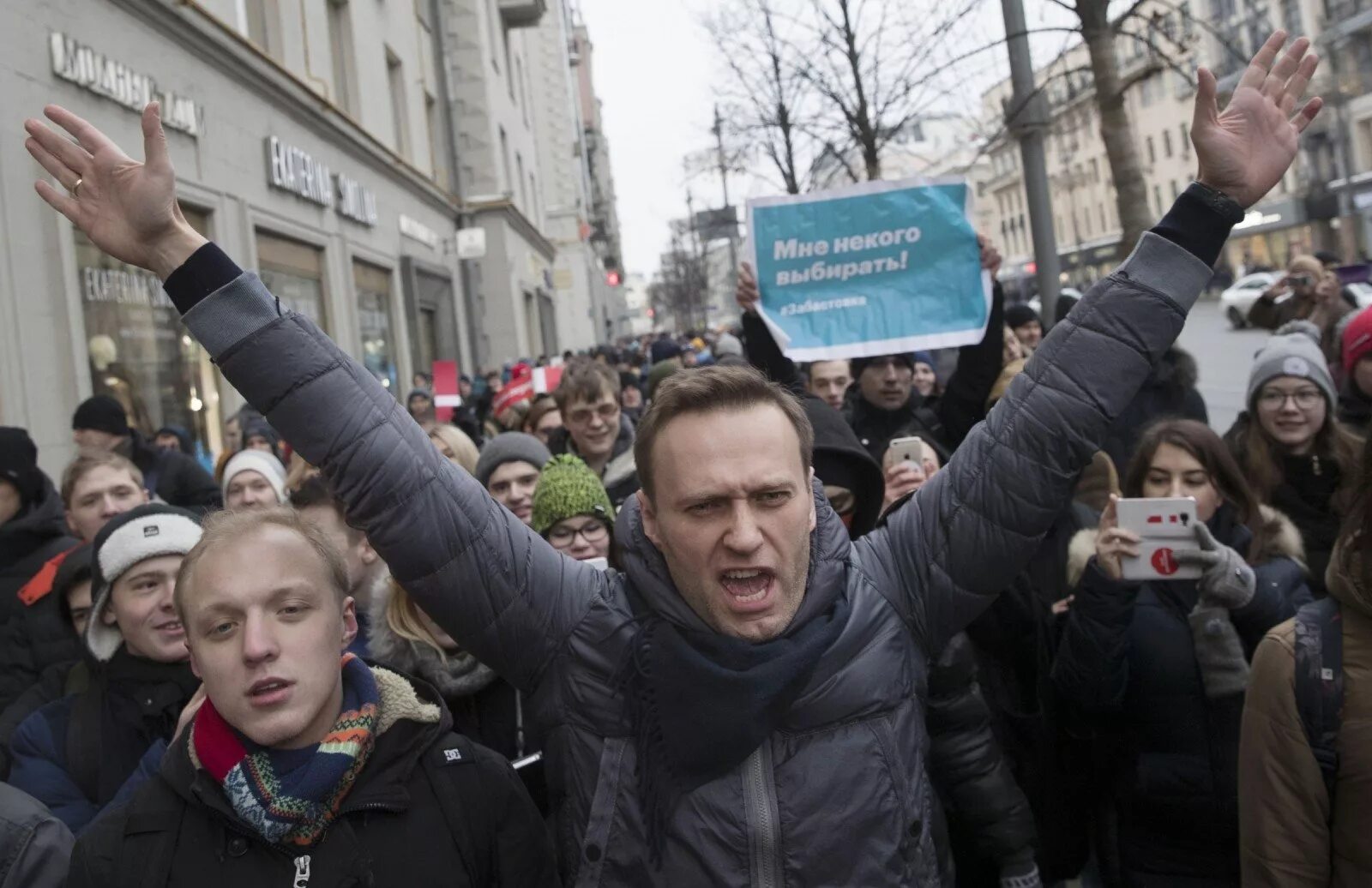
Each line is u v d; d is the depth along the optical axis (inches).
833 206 167.6
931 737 105.7
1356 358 188.2
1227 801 108.0
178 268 71.6
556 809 78.0
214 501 255.4
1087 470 166.2
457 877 76.4
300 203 508.1
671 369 290.5
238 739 75.2
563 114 1883.6
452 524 72.7
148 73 355.9
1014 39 312.5
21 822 86.0
